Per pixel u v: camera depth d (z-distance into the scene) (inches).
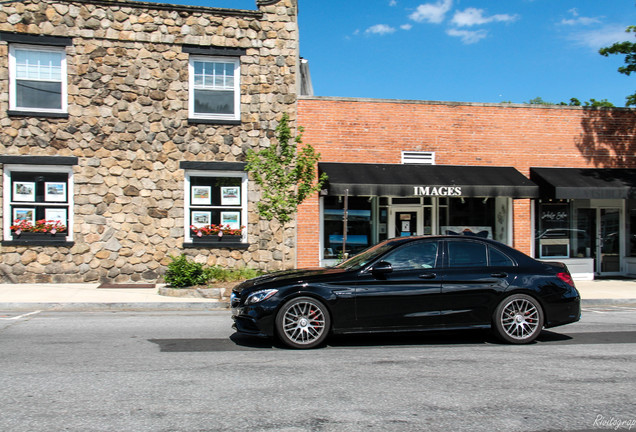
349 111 581.6
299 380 217.8
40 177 534.0
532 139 610.5
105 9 542.9
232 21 566.6
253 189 565.9
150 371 230.8
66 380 215.8
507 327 287.4
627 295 499.2
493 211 624.1
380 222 604.4
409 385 211.2
